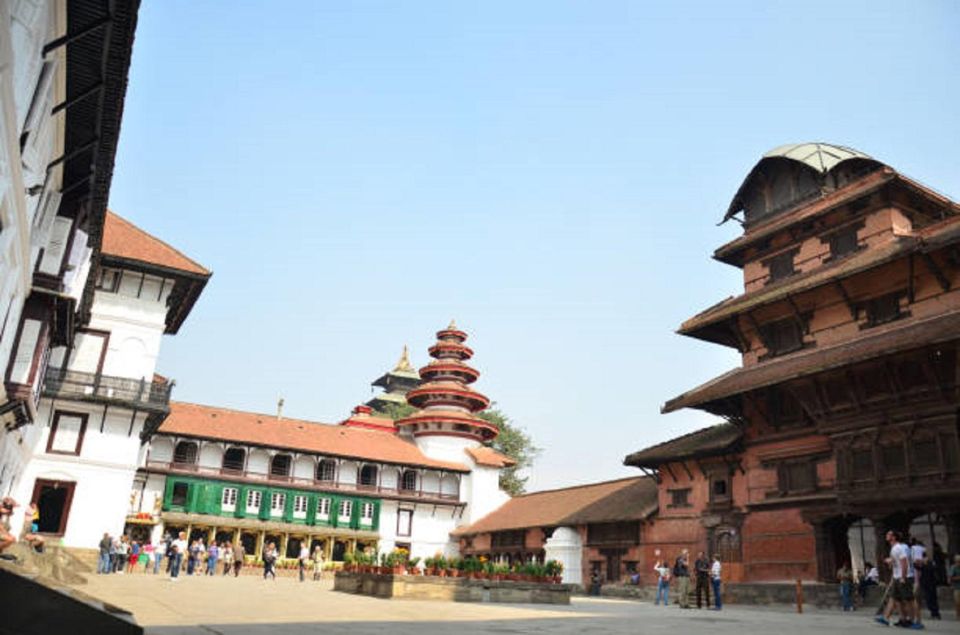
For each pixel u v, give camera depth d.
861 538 30.09
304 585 28.50
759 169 38.31
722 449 32.41
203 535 52.81
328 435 59.88
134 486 50.03
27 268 17.34
